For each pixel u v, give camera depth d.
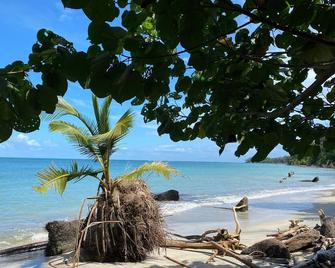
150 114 4.59
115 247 10.00
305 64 3.10
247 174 79.38
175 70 3.00
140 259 10.08
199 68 2.99
